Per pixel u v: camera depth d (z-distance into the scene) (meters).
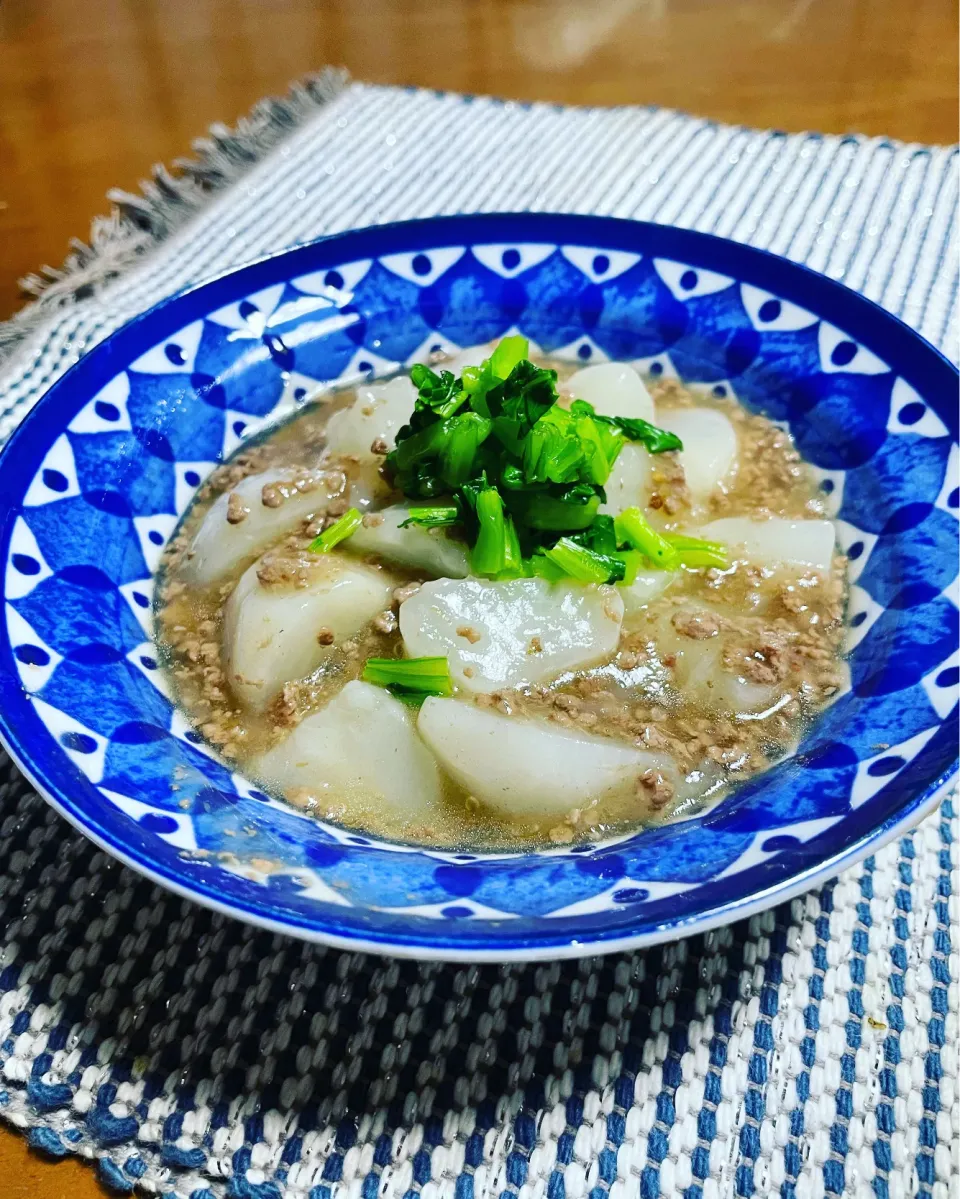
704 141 0.42
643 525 0.25
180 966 0.19
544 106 0.45
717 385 0.30
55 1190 0.16
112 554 0.25
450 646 0.23
